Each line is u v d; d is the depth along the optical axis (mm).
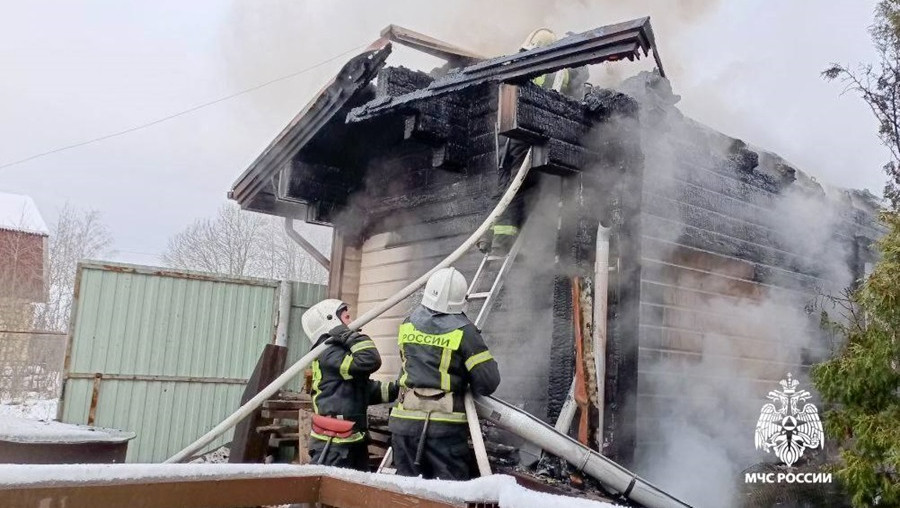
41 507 1667
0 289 26016
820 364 4023
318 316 3971
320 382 3742
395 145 6398
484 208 5320
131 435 4953
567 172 4520
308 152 6344
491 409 3674
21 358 14750
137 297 6719
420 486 1919
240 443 5641
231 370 7074
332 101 5566
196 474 1970
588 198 4559
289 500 2131
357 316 6664
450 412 3438
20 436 4480
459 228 5570
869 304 3682
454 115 5410
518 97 4145
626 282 4445
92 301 6520
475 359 3441
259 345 7238
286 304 7324
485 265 5004
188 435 6812
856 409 3760
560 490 3650
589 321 4332
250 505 2037
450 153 5363
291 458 6105
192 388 6883
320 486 2217
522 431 3654
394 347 6062
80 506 1730
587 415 4109
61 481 1716
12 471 1667
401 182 6328
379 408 5203
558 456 3738
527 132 4184
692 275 5164
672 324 4938
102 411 6453
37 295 27250
